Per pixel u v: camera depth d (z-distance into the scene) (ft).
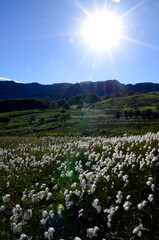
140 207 11.38
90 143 43.16
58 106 576.61
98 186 17.08
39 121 294.25
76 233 12.39
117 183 16.61
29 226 13.39
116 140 39.78
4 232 13.34
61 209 13.84
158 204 12.77
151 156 19.47
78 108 469.98
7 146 63.62
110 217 12.01
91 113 355.36
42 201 17.38
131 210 12.77
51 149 41.14
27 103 583.17
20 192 20.24
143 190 14.70
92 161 26.09
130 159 19.57
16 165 32.65
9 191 20.83
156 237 10.03
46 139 83.66
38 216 14.48
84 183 16.05
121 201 13.60
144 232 10.59
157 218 11.31
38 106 586.04
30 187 21.20
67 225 13.20
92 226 12.57
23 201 17.34
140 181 15.93
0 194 20.21
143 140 33.78
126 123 211.41
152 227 10.89
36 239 11.98
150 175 15.97
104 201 14.58
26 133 201.67
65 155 33.88
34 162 28.89
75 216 13.91
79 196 15.84
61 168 26.07
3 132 211.00
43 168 27.50
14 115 410.11
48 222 13.65
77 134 153.79
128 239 10.52
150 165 16.52
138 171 17.92
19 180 23.39
